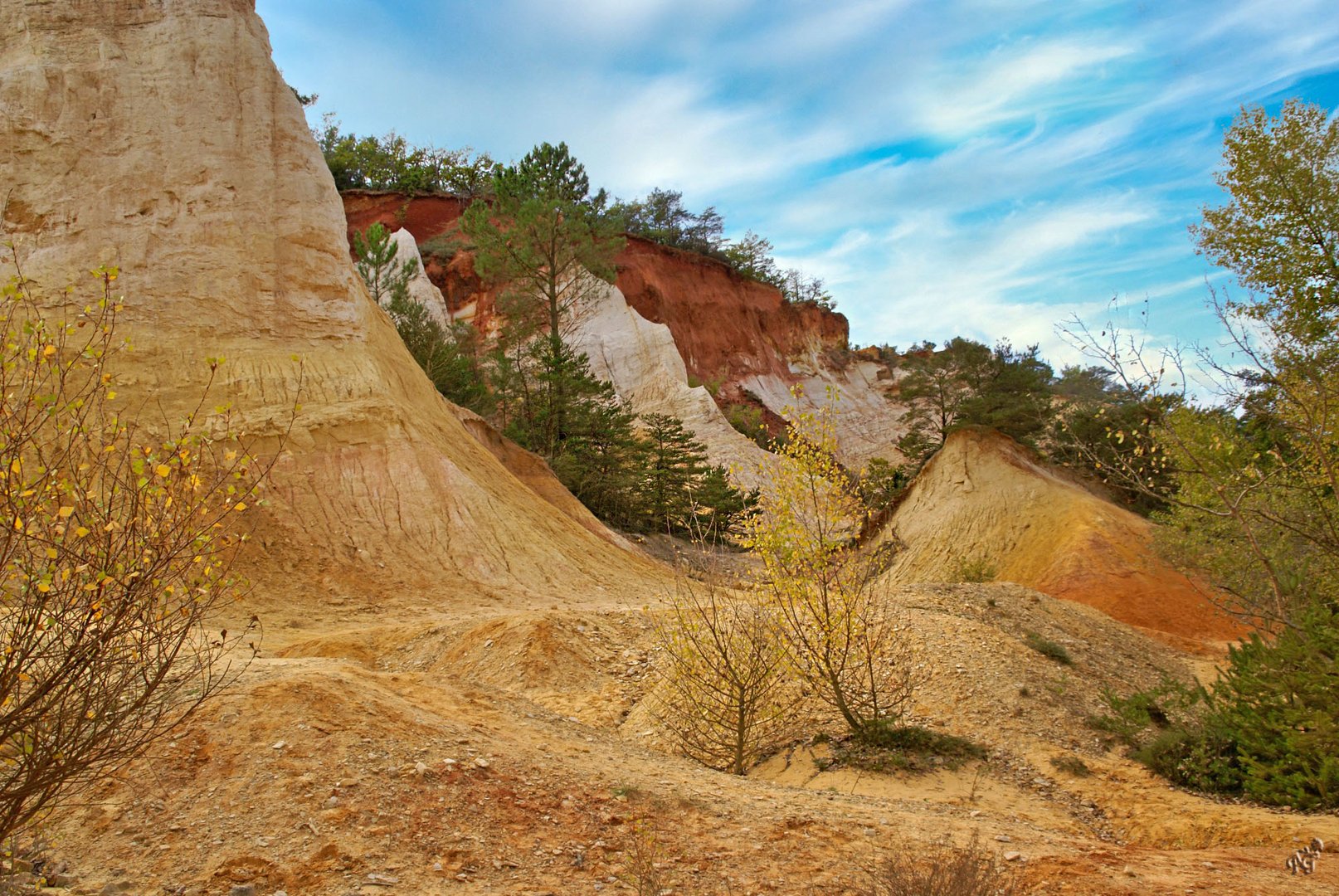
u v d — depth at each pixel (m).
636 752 8.61
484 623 15.45
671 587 26.55
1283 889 5.89
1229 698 10.69
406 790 6.07
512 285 58.59
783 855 6.14
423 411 28.47
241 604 18.94
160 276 24.11
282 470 22.66
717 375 82.25
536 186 71.75
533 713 8.88
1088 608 22.16
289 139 27.06
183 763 6.07
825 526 11.15
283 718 6.55
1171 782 10.20
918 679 12.77
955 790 9.60
